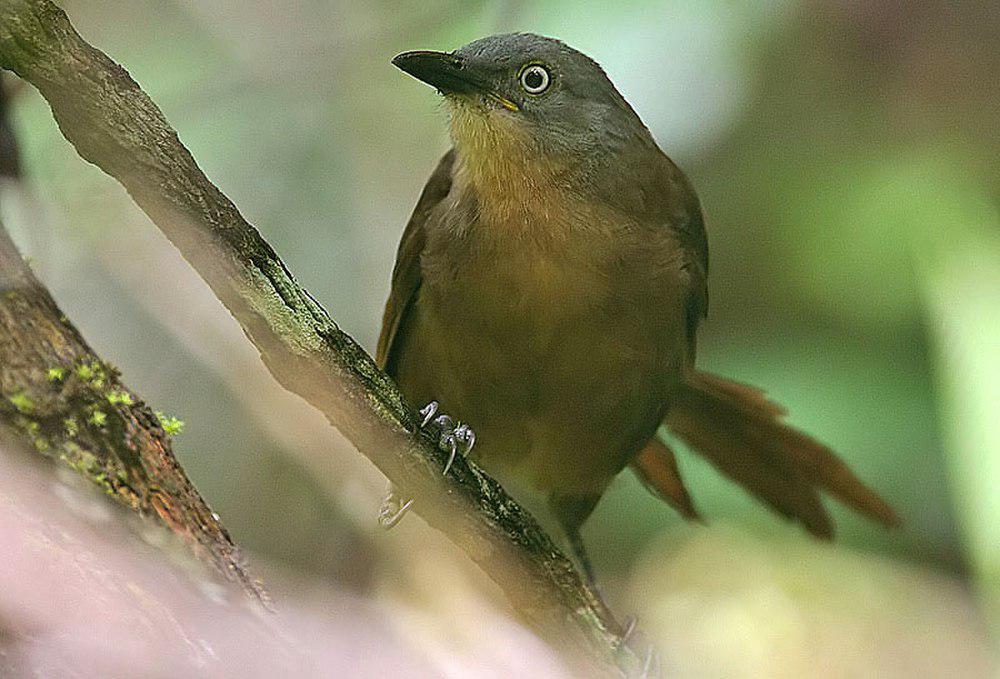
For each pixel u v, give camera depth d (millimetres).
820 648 9633
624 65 9430
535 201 7160
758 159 10383
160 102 9875
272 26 10250
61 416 4102
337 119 10312
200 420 9727
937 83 10211
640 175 7422
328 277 10117
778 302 10484
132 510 4133
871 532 10297
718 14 9586
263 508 9367
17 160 6730
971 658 9641
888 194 10109
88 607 3654
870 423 9922
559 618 6176
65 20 4492
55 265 9492
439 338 7496
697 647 9727
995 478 8516
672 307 7477
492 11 9781
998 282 9500
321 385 5297
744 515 10461
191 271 9234
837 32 10148
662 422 8516
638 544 10484
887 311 10078
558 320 7223
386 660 4434
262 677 3918
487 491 5934
